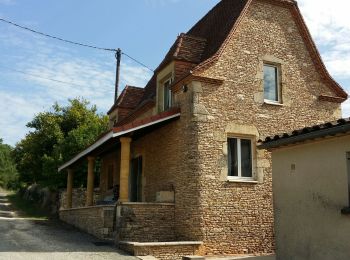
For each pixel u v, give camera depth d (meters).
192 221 11.90
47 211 25.66
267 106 13.56
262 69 13.78
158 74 15.52
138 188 16.44
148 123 12.85
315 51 14.70
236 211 12.32
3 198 41.34
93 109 33.06
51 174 25.67
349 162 7.85
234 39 13.55
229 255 11.77
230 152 12.97
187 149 12.49
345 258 7.60
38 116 32.00
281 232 9.23
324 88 14.79
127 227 11.98
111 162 20.05
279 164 9.51
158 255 10.60
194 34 17.75
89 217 14.44
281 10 14.64
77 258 9.53
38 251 10.32
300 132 8.50
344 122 7.50
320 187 8.32
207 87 12.76
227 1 16.53
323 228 8.15
